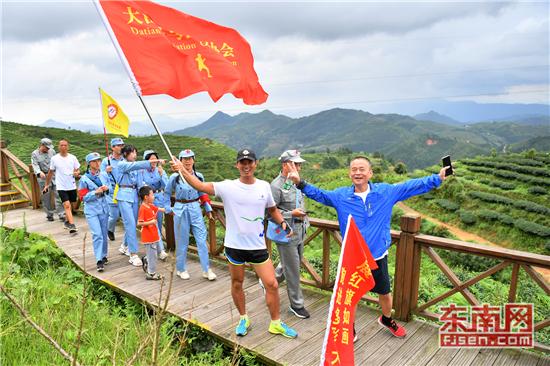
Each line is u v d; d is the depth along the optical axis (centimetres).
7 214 909
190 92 390
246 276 552
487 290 898
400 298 414
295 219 407
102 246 572
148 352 321
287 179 407
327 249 476
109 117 625
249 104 449
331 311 217
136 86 367
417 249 402
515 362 347
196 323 407
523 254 342
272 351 362
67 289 462
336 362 213
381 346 371
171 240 661
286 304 463
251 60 452
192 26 424
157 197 623
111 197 675
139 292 493
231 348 380
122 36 373
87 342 348
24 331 332
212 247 620
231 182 354
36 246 566
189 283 527
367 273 253
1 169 1033
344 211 348
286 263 417
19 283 412
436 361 348
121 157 624
